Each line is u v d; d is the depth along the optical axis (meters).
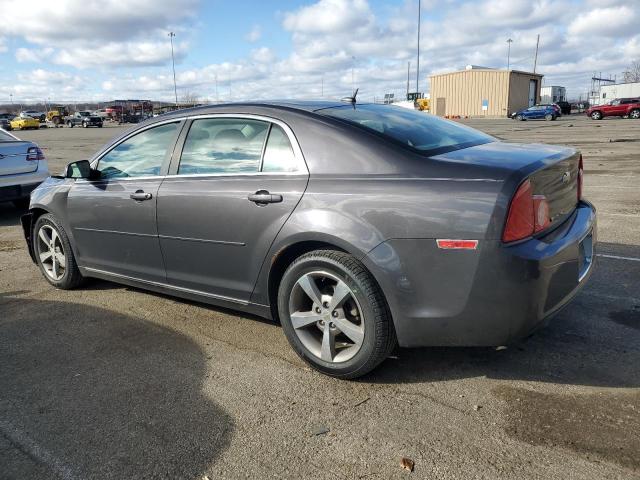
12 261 6.14
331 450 2.61
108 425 2.89
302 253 3.41
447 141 3.44
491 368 3.31
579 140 19.39
